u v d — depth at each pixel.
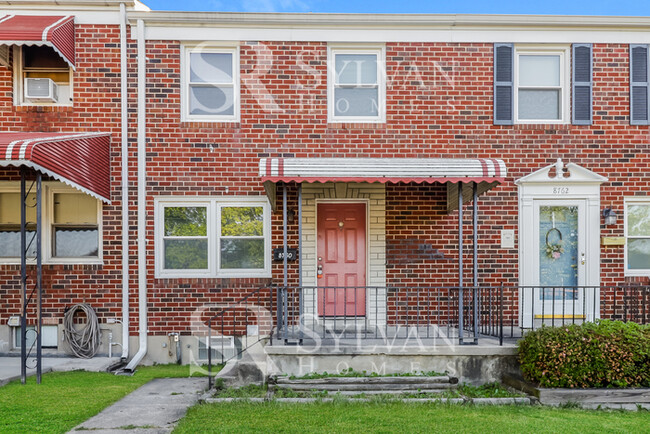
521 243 8.27
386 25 8.35
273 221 8.28
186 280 8.22
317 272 8.41
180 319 8.21
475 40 8.41
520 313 8.19
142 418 5.17
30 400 5.68
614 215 8.26
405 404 5.60
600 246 8.32
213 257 8.31
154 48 8.30
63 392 6.07
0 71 8.15
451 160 6.92
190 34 8.30
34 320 8.08
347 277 8.49
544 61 8.55
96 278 8.15
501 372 6.56
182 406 5.64
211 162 8.31
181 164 8.28
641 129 8.42
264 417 5.09
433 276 8.33
